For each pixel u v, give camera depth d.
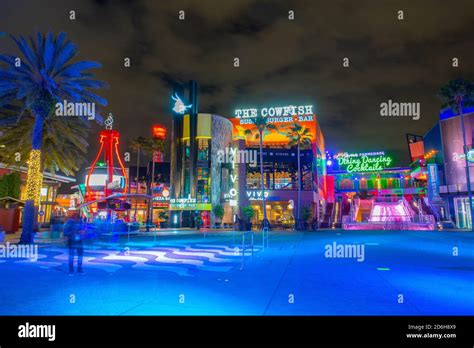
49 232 28.06
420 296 7.44
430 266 12.30
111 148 58.53
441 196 53.00
